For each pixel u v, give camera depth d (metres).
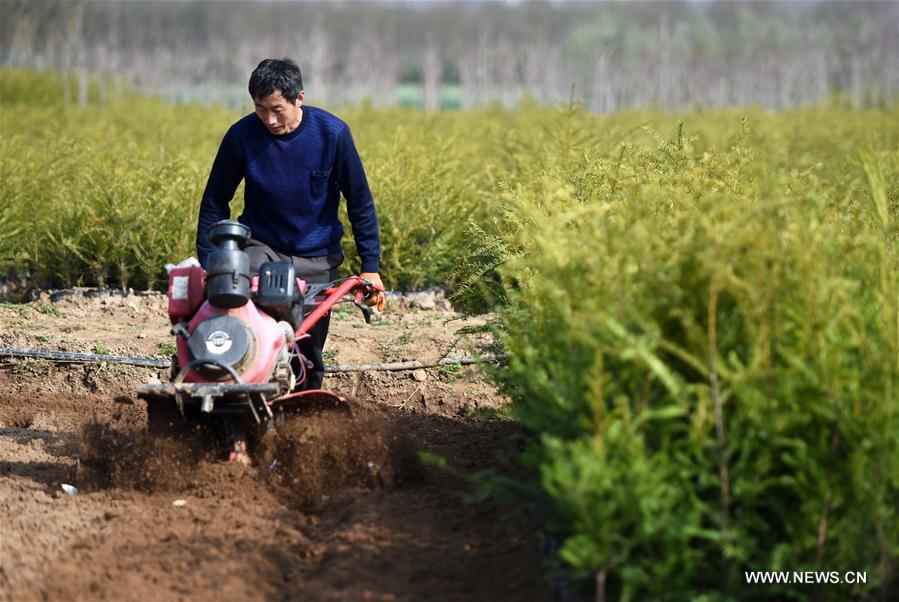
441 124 43.31
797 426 7.91
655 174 12.45
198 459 11.48
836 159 24.73
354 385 15.82
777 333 8.03
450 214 21.69
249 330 10.66
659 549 7.78
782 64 125.88
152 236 20.98
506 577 8.93
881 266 8.41
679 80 122.19
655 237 8.92
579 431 8.25
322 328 12.80
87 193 21.52
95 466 11.62
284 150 12.19
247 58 134.12
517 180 20.86
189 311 11.02
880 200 9.11
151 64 122.56
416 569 9.09
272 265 11.06
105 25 125.19
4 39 87.00
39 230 21.47
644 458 7.63
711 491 7.99
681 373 8.27
